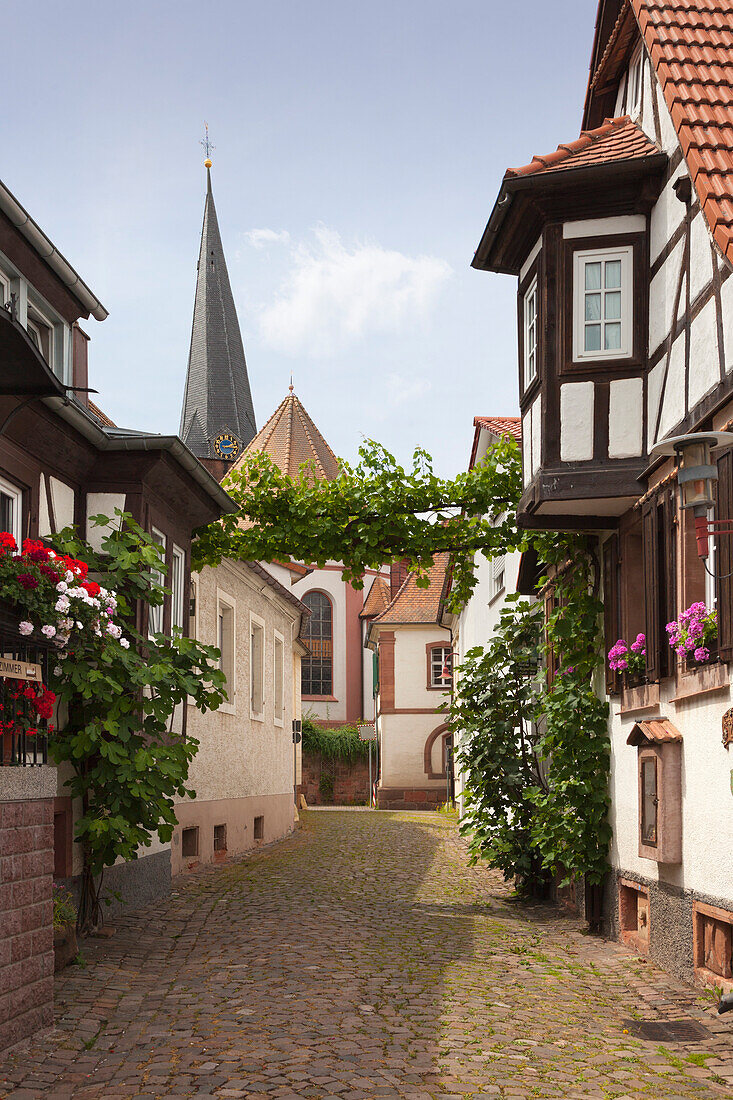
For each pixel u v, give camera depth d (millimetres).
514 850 13469
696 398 8625
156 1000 7508
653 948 9344
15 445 9438
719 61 9266
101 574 10078
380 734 43719
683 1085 5844
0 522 9383
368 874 15875
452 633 36969
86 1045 6477
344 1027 6762
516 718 14141
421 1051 6289
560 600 13359
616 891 10625
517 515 11117
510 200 10305
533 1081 5805
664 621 9211
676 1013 7457
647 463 9883
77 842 10000
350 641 55000
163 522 12062
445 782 42156
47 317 11000
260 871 16016
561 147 10508
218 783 17469
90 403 13422
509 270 11742
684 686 8609
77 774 10141
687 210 8961
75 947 8586
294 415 52781
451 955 9391
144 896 12234
